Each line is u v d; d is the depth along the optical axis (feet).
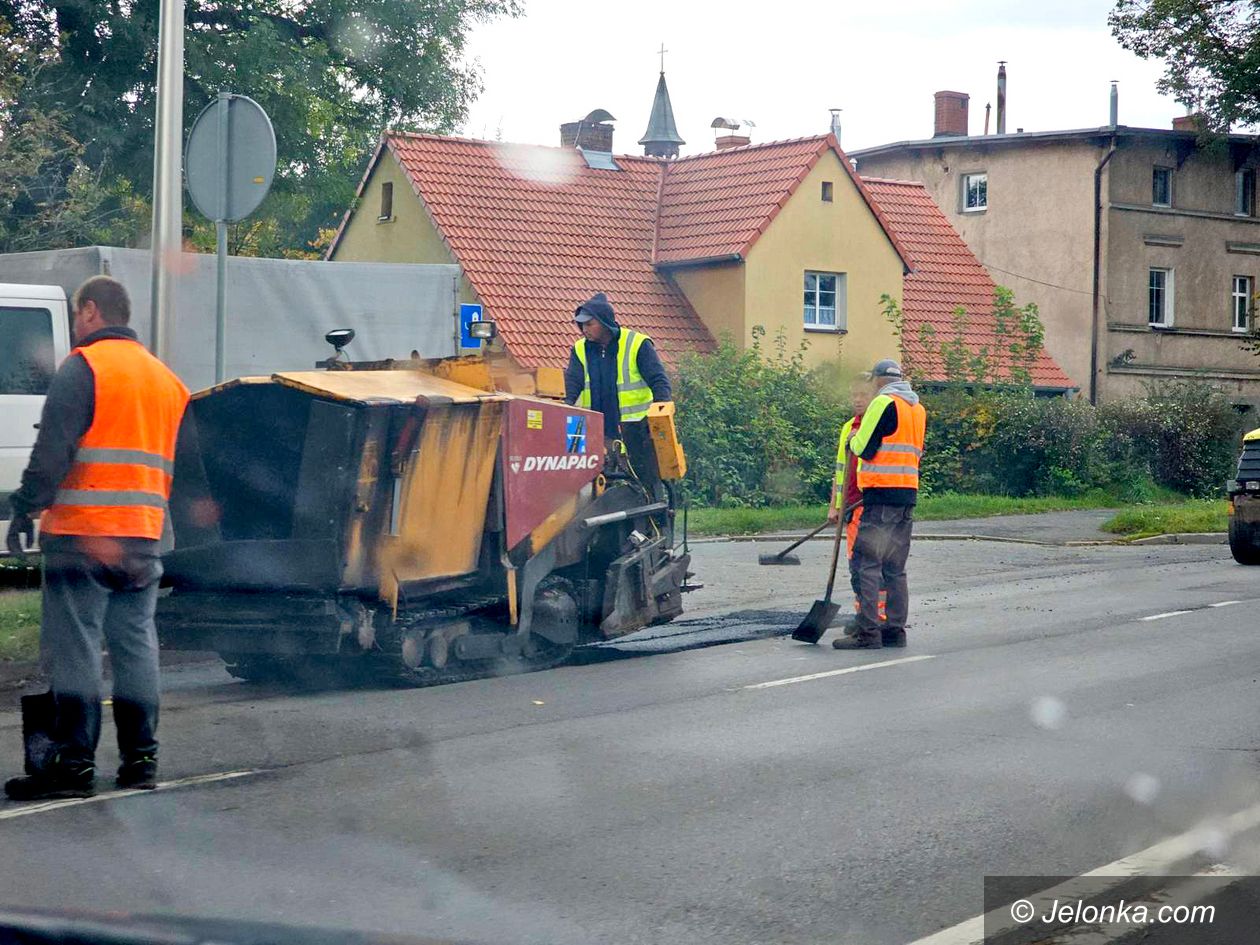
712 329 97.35
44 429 20.35
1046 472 93.45
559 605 32.30
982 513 80.18
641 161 107.34
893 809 20.22
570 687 29.71
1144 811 20.21
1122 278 122.93
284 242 119.75
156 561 21.21
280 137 89.71
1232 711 27.02
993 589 47.03
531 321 89.30
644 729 25.39
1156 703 27.78
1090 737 24.80
